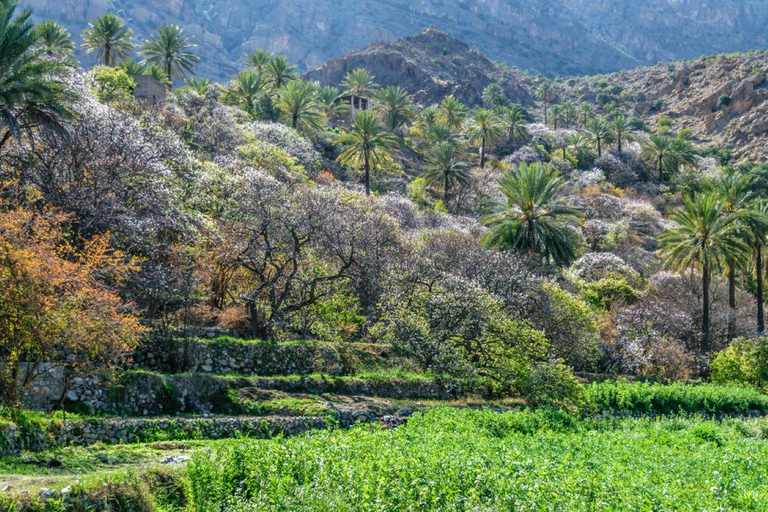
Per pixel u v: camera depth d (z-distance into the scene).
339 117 108.50
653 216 86.94
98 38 69.38
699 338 45.22
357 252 32.28
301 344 26.88
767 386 38.31
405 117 105.62
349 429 20.83
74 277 16.66
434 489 11.91
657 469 15.53
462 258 40.09
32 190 23.31
